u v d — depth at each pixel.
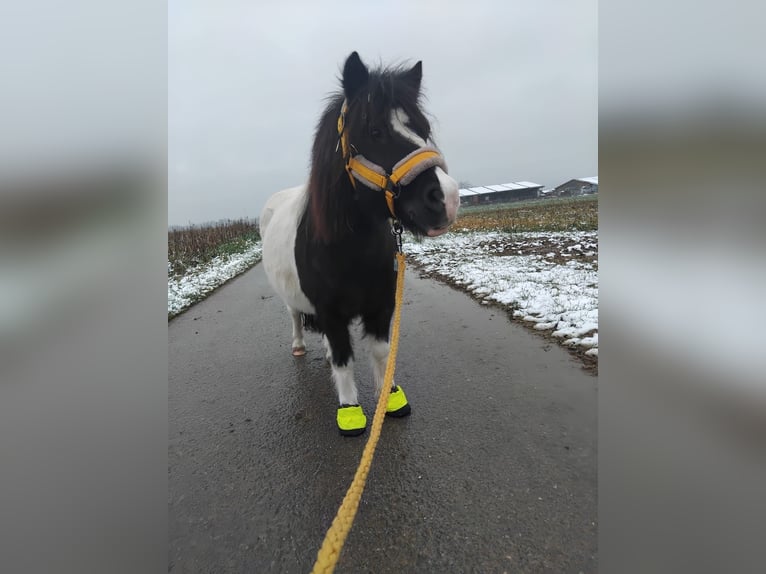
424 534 1.61
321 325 2.51
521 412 2.45
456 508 1.73
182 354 4.28
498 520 1.64
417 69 2.08
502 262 7.75
